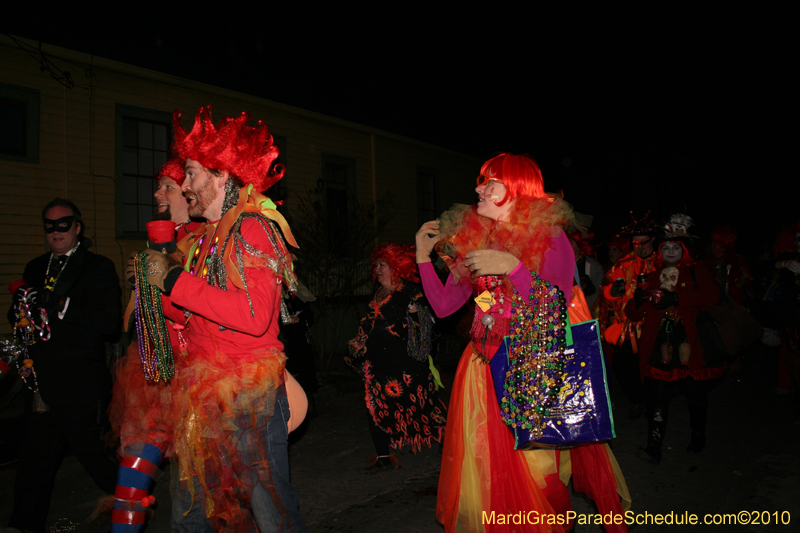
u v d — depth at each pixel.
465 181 16.50
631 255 5.34
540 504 2.55
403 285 4.53
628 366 5.66
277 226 2.29
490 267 2.37
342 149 12.64
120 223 8.87
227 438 2.09
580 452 2.86
